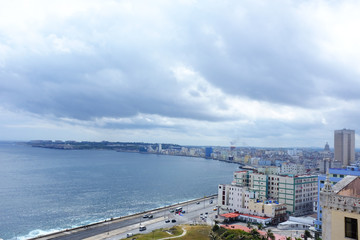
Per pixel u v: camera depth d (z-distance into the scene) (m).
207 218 173.88
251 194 172.12
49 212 198.00
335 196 31.08
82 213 198.12
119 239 134.25
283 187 184.00
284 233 135.12
